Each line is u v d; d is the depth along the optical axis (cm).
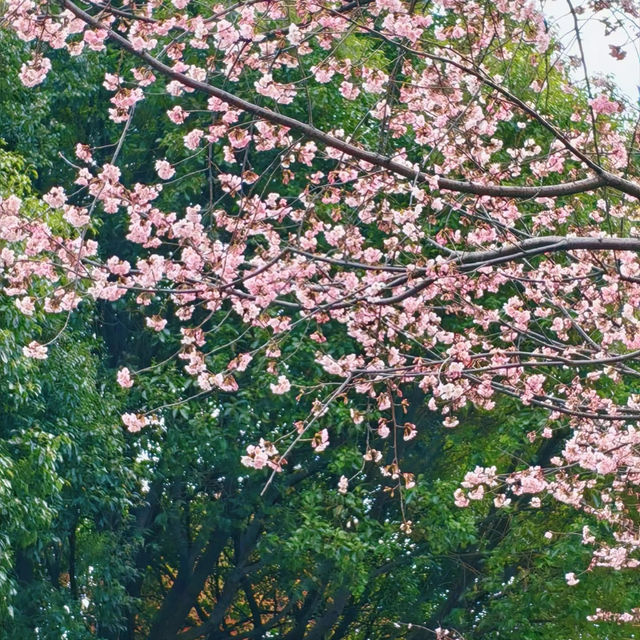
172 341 1479
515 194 555
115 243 1565
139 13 593
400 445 1591
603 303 803
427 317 751
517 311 780
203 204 1459
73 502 1329
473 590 1578
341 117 1349
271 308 1296
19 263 639
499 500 843
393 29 585
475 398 736
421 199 658
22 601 1334
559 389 841
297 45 589
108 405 1349
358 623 1917
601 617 1360
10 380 1101
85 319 1398
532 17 601
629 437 809
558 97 1262
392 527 1431
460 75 680
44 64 557
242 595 2044
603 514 1018
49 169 1501
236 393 1474
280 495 1586
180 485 1608
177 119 629
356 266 624
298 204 1362
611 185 557
